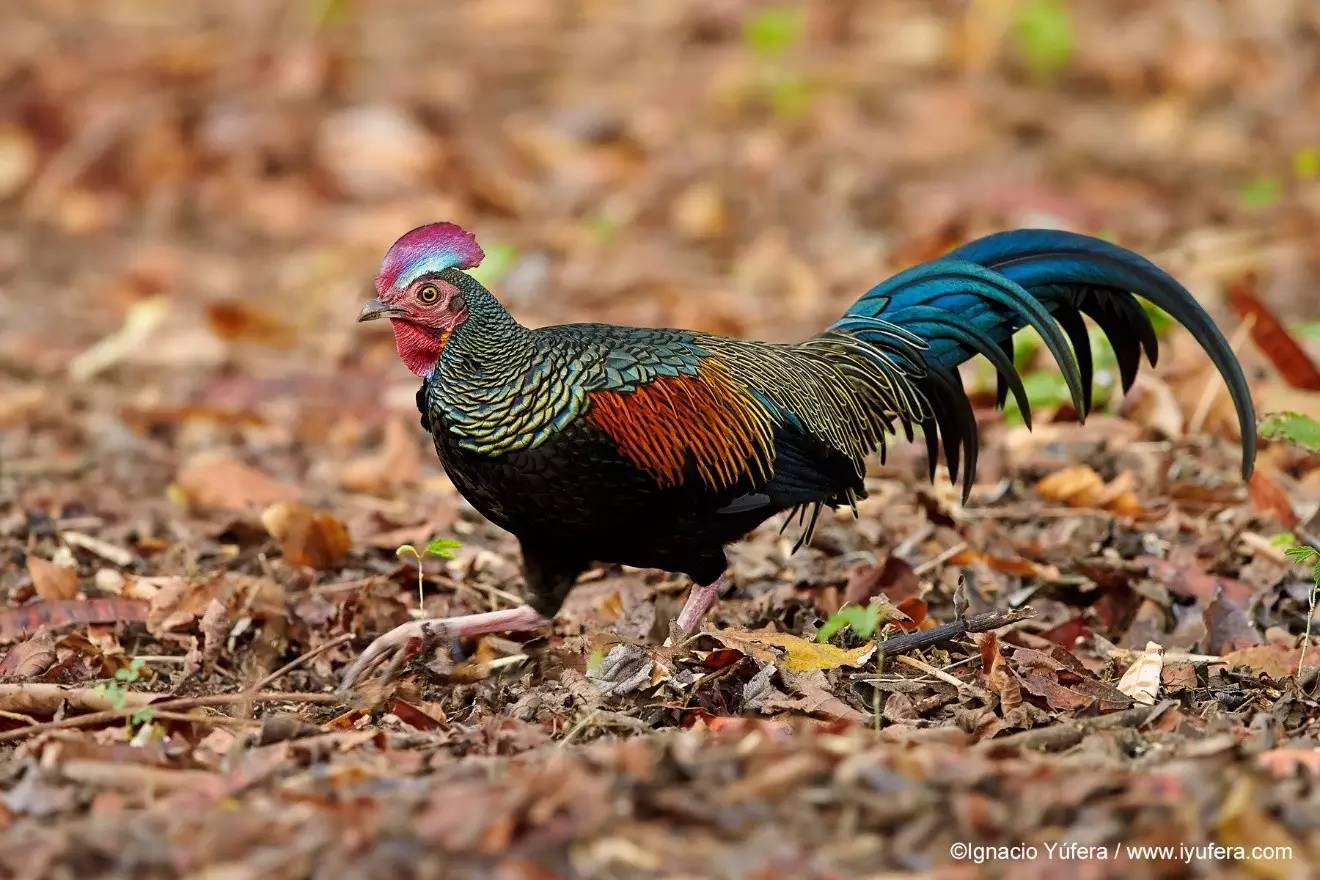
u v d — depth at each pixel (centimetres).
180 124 2341
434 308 914
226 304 1780
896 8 2781
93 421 1565
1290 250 1891
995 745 809
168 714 866
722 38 2739
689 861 677
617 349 938
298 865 672
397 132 2294
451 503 1326
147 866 679
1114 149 2331
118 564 1197
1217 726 834
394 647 975
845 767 727
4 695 898
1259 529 1188
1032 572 1134
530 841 681
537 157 2297
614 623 1066
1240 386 980
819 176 2269
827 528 1226
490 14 2808
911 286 1064
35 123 2348
